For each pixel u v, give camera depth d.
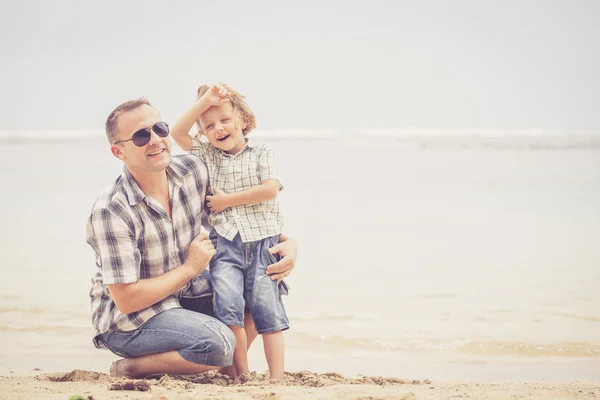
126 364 3.92
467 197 14.30
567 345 5.25
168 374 3.88
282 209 12.59
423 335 5.51
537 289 6.93
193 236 3.89
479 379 4.46
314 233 10.16
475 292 6.84
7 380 3.87
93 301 3.91
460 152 27.03
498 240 9.61
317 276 7.54
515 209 12.56
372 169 20.36
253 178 4.12
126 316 3.75
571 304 6.37
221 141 4.08
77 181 16.64
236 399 3.22
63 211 11.98
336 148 28.17
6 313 6.01
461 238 9.76
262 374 4.09
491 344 5.27
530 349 5.16
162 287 3.66
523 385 3.98
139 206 3.68
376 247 9.13
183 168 3.87
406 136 32.19
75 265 7.88
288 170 19.97
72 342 5.32
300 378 4.10
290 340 5.42
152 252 3.73
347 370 4.71
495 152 26.88
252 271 4.00
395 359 4.96
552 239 9.63
